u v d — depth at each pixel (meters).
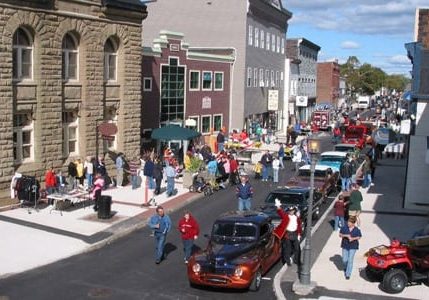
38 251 19.08
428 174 27.14
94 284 16.19
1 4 24.30
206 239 21.75
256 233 17.16
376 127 68.62
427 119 27.14
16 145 26.23
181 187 31.67
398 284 15.67
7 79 24.80
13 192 25.14
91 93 29.89
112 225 22.83
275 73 67.88
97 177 25.14
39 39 26.48
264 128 60.00
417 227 23.58
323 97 107.00
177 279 16.88
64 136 29.14
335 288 16.09
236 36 55.56
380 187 33.34
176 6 57.56
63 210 24.86
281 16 67.62
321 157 34.88
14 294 15.16
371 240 21.28
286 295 15.55
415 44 29.19
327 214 25.88
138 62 33.16
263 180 35.59
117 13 30.92
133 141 33.44
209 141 47.81
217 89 52.16
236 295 15.67
